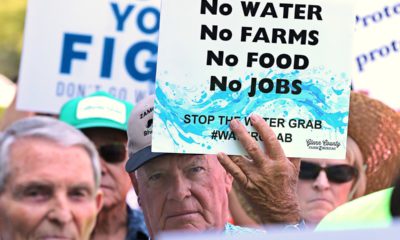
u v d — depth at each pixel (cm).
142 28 1317
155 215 852
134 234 1180
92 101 1184
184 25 757
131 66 1315
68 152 923
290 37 766
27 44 1306
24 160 913
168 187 842
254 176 764
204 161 840
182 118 759
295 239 423
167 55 757
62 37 1309
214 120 761
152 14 1317
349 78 768
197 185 839
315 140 769
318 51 768
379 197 752
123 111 1184
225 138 762
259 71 763
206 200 838
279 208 765
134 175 901
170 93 757
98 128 1172
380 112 1169
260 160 762
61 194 915
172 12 755
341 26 768
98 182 944
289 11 765
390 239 418
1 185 917
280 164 763
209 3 758
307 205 1170
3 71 3359
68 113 1187
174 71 757
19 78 1306
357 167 1170
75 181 918
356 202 771
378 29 1283
